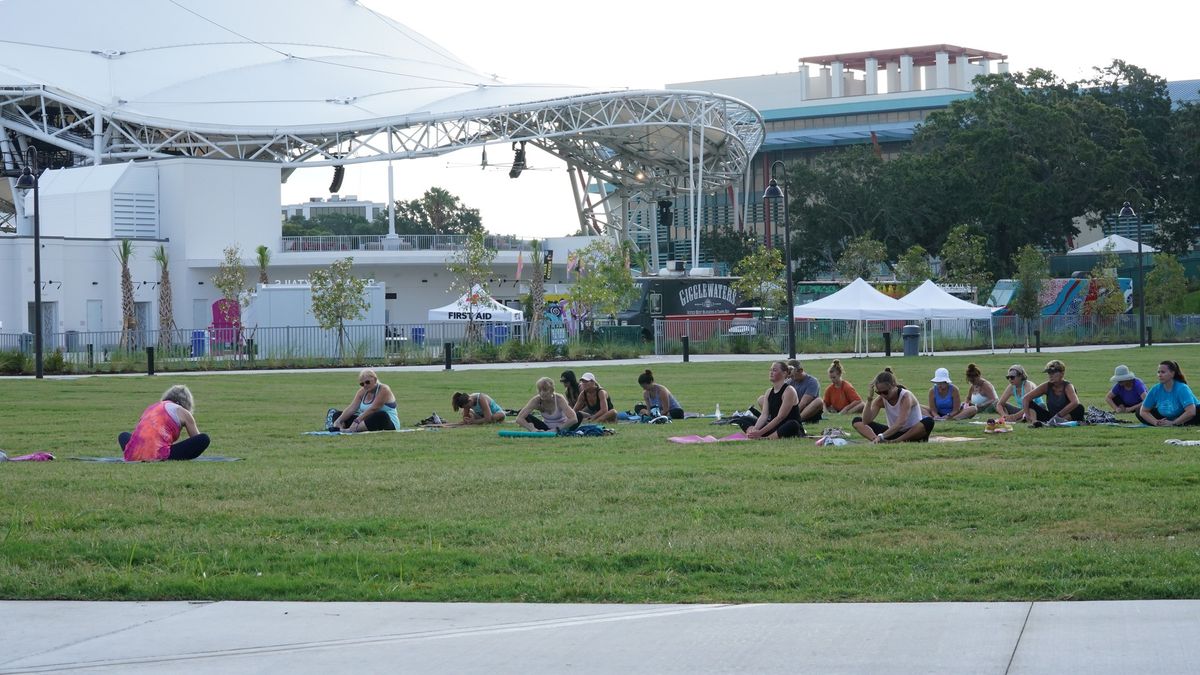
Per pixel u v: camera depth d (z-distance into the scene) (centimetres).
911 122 15100
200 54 10712
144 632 834
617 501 1266
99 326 8125
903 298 5700
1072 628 801
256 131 9406
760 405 2148
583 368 4819
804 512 1188
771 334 6575
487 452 1823
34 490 1357
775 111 15675
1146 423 2059
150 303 8375
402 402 3155
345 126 9425
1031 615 839
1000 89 11325
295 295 6166
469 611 884
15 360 4969
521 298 8531
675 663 745
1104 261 8269
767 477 1412
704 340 6456
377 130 9625
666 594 918
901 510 1189
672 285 7162
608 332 6569
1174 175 12094
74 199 8769
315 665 755
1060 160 10919
